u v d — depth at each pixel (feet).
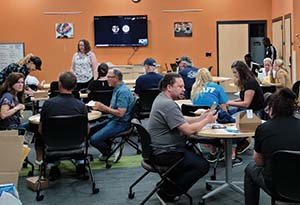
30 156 18.39
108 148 16.88
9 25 38.47
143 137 11.81
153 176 15.47
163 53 39.34
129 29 38.65
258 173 10.09
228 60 39.91
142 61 39.11
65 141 13.30
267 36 39.75
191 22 39.42
